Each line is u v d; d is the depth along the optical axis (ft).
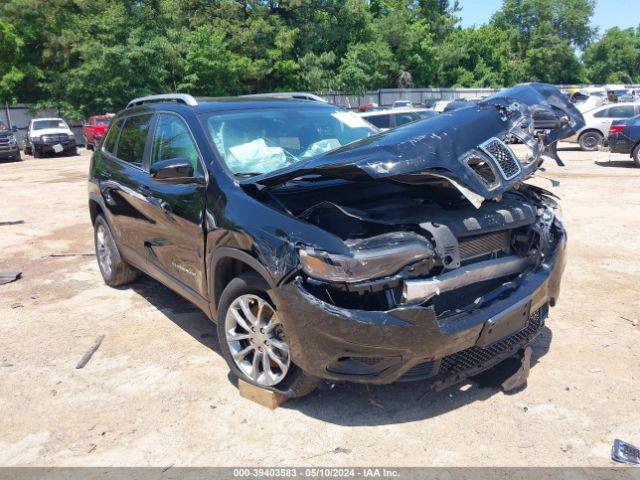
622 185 38.32
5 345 15.14
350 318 9.62
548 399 11.48
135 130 17.26
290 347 10.45
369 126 16.42
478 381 12.14
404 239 9.94
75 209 35.88
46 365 13.85
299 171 10.44
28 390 12.66
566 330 14.82
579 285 18.30
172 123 15.06
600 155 58.59
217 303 12.64
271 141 14.05
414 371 10.27
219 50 117.60
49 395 12.41
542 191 13.52
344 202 11.48
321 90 135.33
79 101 105.81
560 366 12.84
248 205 11.40
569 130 12.64
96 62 100.89
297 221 10.48
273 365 11.63
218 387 12.47
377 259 9.62
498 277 11.17
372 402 11.35
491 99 12.25
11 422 11.43
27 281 20.92
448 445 10.12
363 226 10.61
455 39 189.78
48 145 81.82
